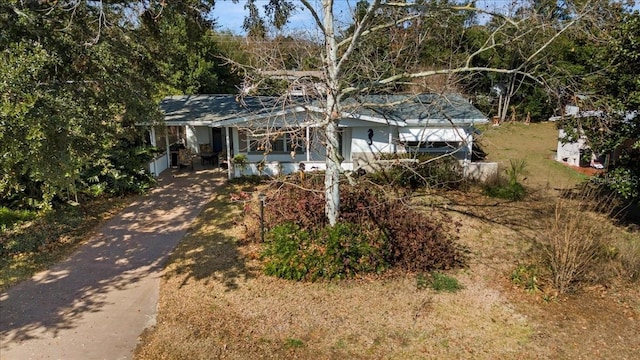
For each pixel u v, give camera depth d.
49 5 11.86
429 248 10.79
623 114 12.77
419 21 13.02
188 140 25.59
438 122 18.39
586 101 12.28
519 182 18.78
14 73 7.85
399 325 8.42
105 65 13.70
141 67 18.12
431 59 18.31
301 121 17.28
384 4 10.20
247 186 18.83
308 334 8.10
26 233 12.84
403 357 7.50
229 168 19.81
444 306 9.12
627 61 12.45
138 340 7.95
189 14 16.83
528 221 14.52
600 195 16.70
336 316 8.70
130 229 13.67
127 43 16.42
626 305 9.30
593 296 9.66
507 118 35.81
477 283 10.15
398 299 9.35
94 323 8.48
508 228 13.88
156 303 9.23
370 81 12.21
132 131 18.34
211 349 7.62
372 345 7.80
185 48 28.62
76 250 12.05
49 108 8.19
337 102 11.30
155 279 10.32
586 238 10.14
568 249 9.99
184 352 7.54
